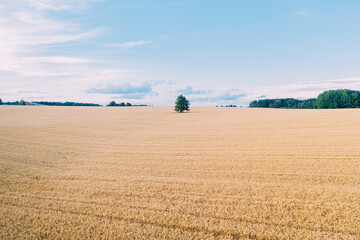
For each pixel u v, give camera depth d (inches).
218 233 249.4
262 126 1178.6
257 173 448.8
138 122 1665.8
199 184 393.4
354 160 507.8
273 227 253.9
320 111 1950.1
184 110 3132.4
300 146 675.4
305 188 358.9
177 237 239.5
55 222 273.0
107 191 366.6
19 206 314.8
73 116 2161.7
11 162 546.0
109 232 251.3
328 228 248.5
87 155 656.4
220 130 1124.5
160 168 508.1
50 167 517.0
